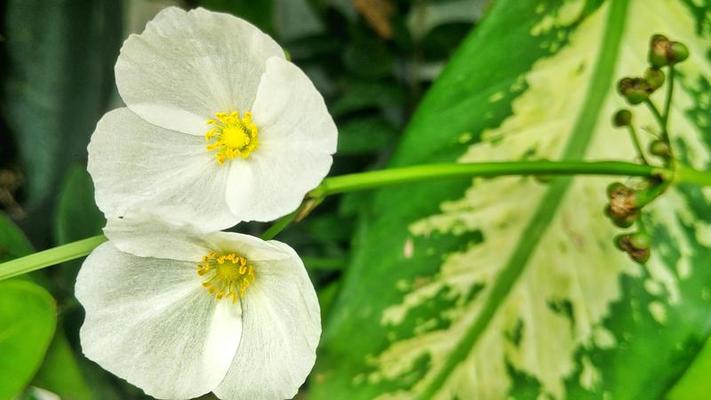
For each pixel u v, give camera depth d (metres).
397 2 0.34
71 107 0.33
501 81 0.27
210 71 0.25
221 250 0.25
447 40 0.34
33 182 0.33
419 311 0.27
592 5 0.27
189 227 0.24
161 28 0.24
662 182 0.25
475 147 0.27
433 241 0.27
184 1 0.34
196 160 0.25
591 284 0.27
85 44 0.33
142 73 0.25
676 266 0.27
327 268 0.32
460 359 0.27
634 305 0.27
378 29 0.34
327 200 0.34
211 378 0.25
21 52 0.33
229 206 0.25
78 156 0.33
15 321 0.25
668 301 0.26
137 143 0.25
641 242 0.25
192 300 0.25
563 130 0.27
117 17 0.33
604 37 0.27
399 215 0.27
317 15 0.34
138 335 0.25
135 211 0.24
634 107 0.27
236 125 0.25
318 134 0.24
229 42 0.25
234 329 0.25
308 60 0.35
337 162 0.35
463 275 0.27
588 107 0.27
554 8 0.27
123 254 0.25
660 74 0.25
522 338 0.27
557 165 0.25
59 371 0.27
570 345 0.27
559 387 0.27
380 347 0.27
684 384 0.27
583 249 0.27
